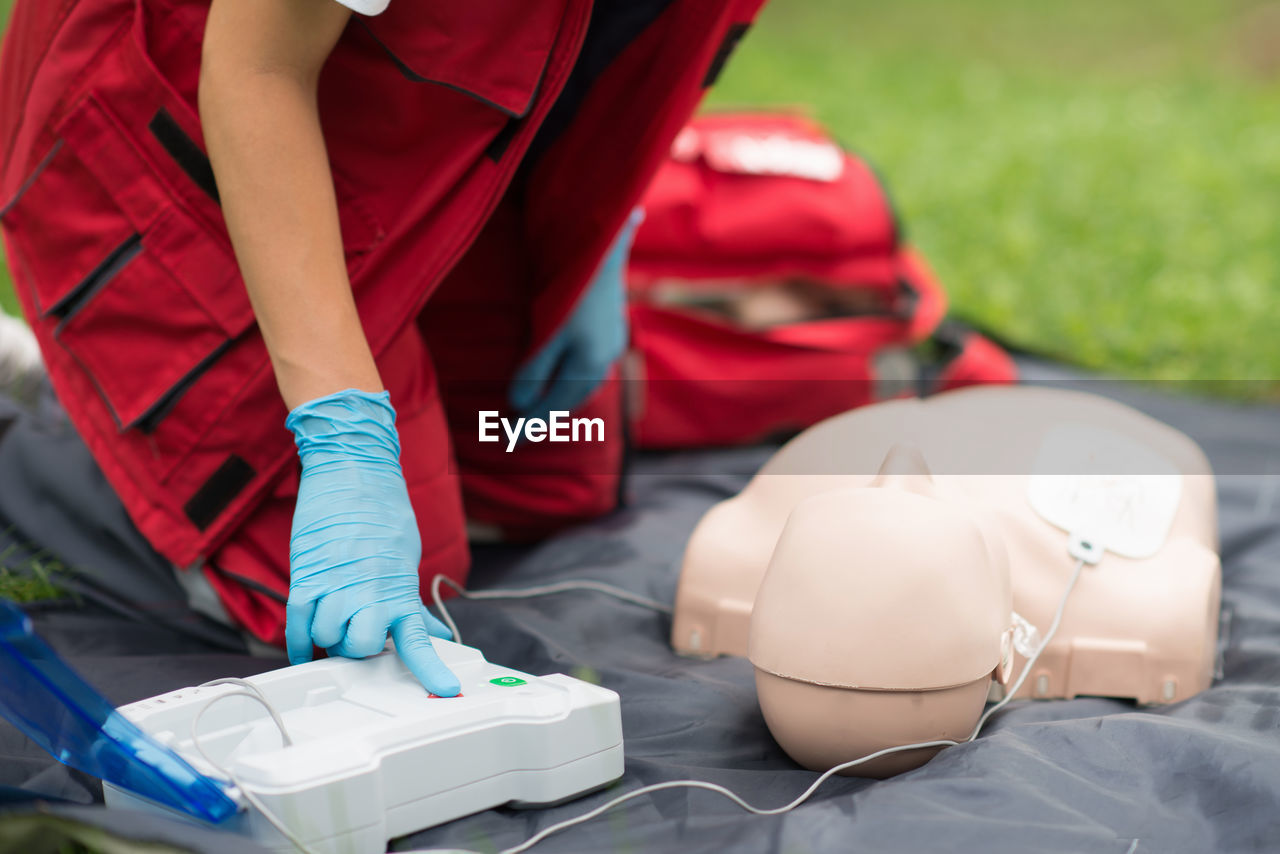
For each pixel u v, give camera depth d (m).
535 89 1.34
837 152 2.69
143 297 1.41
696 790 1.09
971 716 1.11
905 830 0.97
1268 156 5.88
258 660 1.46
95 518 1.63
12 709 0.92
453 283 1.89
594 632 1.57
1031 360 3.33
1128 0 10.88
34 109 1.46
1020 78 8.46
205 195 1.37
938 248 4.59
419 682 1.12
